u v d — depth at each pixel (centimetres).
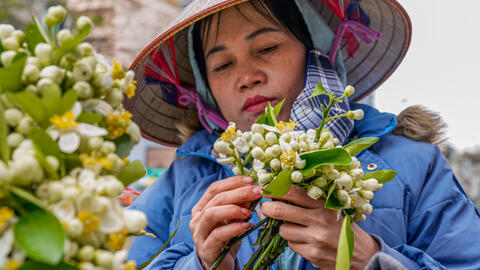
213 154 103
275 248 66
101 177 38
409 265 68
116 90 44
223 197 67
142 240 96
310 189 58
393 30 109
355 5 106
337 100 62
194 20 87
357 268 64
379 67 117
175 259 85
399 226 82
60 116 37
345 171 60
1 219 33
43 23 46
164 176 107
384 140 96
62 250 30
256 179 69
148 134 124
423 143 95
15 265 32
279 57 93
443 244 79
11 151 37
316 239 62
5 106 38
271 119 68
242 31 92
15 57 38
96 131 38
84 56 42
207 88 109
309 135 62
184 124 122
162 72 113
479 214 86
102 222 36
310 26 96
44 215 32
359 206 61
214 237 66
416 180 87
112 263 35
